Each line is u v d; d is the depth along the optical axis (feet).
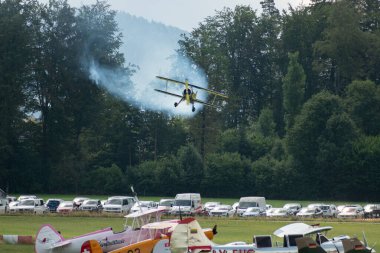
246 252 243.40
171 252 247.09
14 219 436.35
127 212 498.28
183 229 245.24
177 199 504.84
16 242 297.74
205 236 246.68
